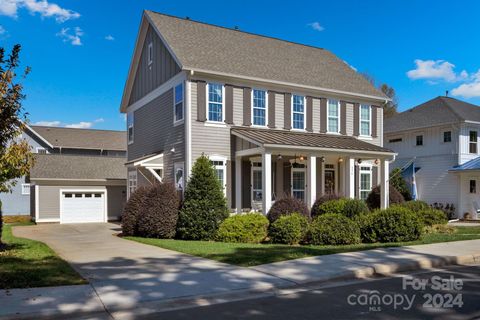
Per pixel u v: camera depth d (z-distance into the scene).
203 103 18.69
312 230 13.84
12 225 26.47
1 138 11.09
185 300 7.21
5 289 7.62
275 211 16.25
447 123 28.30
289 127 20.94
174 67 19.84
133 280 8.43
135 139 24.89
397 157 32.28
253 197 19.88
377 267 9.60
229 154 19.19
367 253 11.39
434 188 29.36
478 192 28.09
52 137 46.75
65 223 28.23
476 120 28.34
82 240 16.53
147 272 9.23
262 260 10.40
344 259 10.49
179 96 19.36
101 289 7.69
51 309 6.45
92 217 29.28
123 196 30.33
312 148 17.78
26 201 37.66
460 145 27.97
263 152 17.11
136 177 24.77
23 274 8.78
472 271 9.84
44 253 11.91
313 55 25.94
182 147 18.84
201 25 23.23
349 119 23.11
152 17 21.86
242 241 14.77
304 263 10.04
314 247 12.80
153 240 15.63
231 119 19.34
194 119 18.47
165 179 20.41
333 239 13.48
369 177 23.61
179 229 16.16
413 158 30.92
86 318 6.39
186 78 18.50
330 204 17.20
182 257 11.28
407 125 31.12
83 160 32.12
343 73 24.98
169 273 9.10
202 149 18.58
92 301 6.93
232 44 22.55
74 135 48.69
